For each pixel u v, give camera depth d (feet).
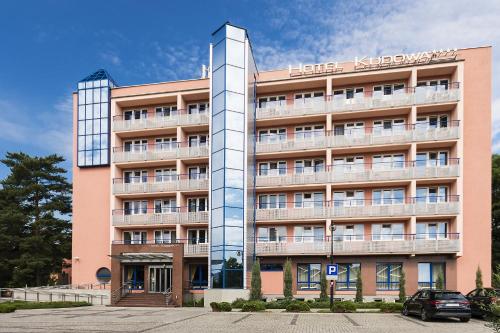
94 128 134.31
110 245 127.54
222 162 108.47
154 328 59.98
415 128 110.93
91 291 121.60
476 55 109.91
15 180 170.71
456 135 107.55
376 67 115.75
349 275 111.86
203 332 55.06
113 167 130.11
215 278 105.60
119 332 55.93
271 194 122.83
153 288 120.16
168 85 130.41
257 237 120.06
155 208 130.52
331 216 112.88
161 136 133.18
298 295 112.68
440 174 107.76
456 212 105.29
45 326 63.41
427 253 104.73
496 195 144.56
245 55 113.91
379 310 83.30
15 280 154.51
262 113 120.78
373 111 114.42
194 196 127.75
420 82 115.44
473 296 71.26
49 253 163.84
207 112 126.62
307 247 111.55
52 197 174.19
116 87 135.54
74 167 135.23
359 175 112.88
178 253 112.98
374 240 110.73
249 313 81.92
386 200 115.14
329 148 115.65
